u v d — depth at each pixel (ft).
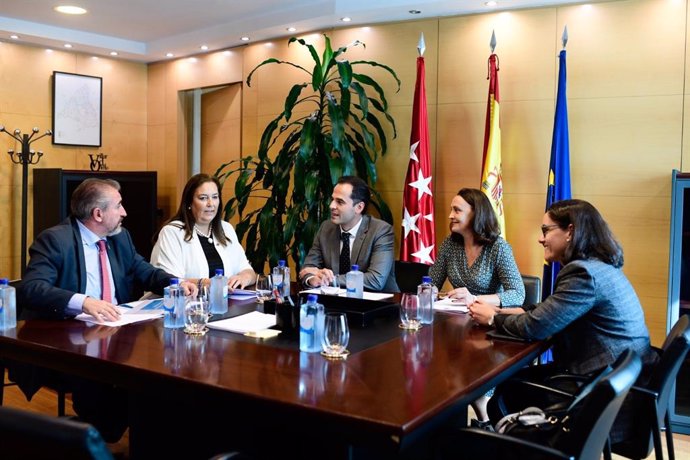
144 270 9.84
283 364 5.96
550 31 13.20
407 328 7.79
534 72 13.41
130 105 20.61
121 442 10.33
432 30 14.58
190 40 18.13
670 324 11.16
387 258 11.38
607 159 12.69
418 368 5.94
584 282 7.20
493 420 7.88
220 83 18.74
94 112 19.72
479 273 10.24
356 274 9.65
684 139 12.00
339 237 11.85
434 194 14.65
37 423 3.66
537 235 13.48
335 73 15.87
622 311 7.41
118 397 9.27
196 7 15.67
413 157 14.06
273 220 14.97
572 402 6.41
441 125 14.51
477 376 5.72
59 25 17.53
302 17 15.28
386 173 15.34
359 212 11.60
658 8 12.14
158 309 8.54
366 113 14.33
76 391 8.95
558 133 12.58
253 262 15.44
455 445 6.31
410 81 14.92
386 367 5.95
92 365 6.15
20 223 18.43
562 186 12.54
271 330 7.34
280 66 17.15
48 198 17.71
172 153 20.27
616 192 12.64
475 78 14.07
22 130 18.34
